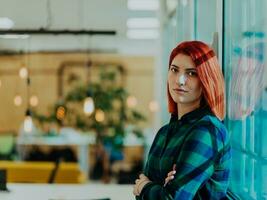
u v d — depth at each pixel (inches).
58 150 367.6
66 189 179.9
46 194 169.2
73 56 501.4
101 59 504.4
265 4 88.6
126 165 383.6
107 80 398.9
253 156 97.2
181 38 192.9
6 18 322.7
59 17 324.5
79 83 468.1
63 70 501.0
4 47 429.4
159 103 283.1
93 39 400.5
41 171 268.2
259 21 92.6
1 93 499.8
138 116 405.7
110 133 366.6
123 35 393.4
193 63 82.1
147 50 480.1
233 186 106.7
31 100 435.8
